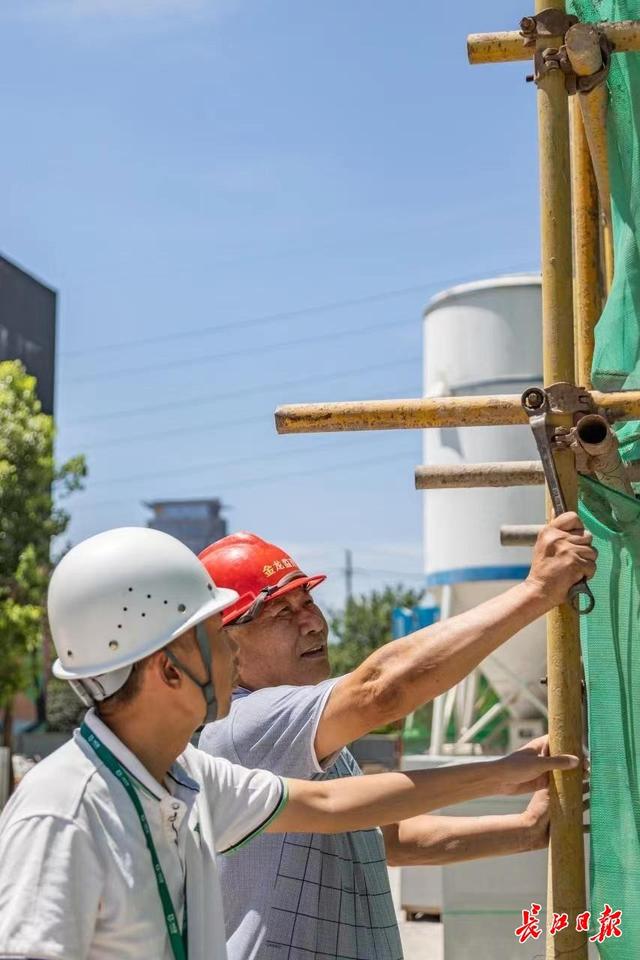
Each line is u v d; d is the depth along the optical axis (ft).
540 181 8.32
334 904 9.03
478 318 28.25
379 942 9.20
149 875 6.28
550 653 8.05
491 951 18.16
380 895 9.37
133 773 6.48
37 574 65.77
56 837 6.06
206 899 6.77
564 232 8.18
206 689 6.88
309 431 8.34
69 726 103.96
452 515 28.37
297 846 9.03
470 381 28.17
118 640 6.69
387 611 131.03
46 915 5.84
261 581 10.01
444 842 9.90
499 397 8.09
